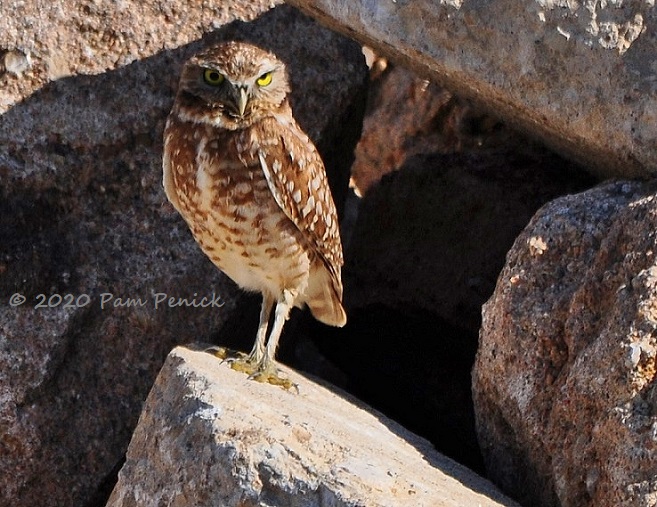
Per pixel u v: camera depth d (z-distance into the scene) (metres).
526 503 9.78
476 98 11.70
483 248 13.69
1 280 11.39
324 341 14.72
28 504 11.17
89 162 11.91
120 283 11.73
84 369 11.48
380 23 10.60
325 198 11.36
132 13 12.41
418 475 8.62
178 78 12.40
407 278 13.96
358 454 8.34
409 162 14.26
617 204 9.93
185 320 11.88
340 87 13.02
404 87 15.33
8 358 11.18
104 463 11.38
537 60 10.28
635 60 10.11
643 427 8.52
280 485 7.95
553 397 9.40
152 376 11.68
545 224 9.96
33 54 11.98
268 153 10.82
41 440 11.17
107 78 12.20
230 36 12.78
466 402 13.52
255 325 13.12
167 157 11.16
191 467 8.33
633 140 10.17
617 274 9.27
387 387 14.30
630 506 8.38
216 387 8.85
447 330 13.76
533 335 9.58
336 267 11.77
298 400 9.95
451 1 10.34
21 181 11.66
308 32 13.09
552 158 13.80
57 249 11.63
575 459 9.01
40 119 11.87
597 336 9.14
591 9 10.12
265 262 11.28
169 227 12.01
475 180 13.83
